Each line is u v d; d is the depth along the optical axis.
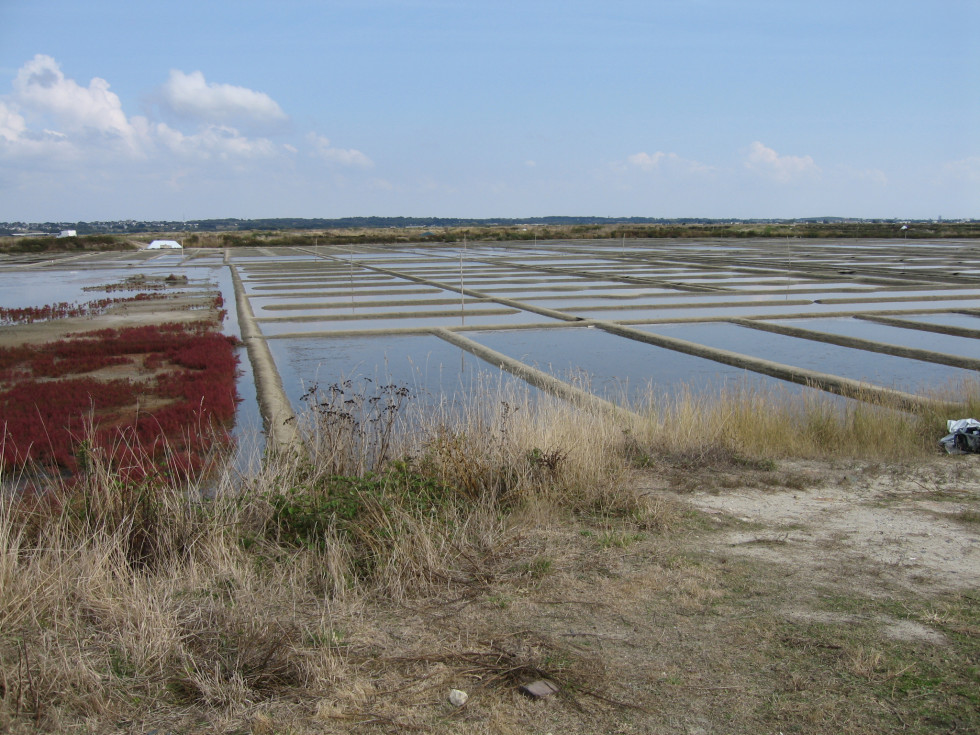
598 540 4.75
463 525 4.84
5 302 25.52
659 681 3.15
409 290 26.62
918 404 8.50
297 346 15.79
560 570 4.29
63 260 52.81
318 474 5.41
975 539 4.79
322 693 3.08
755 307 21.44
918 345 15.27
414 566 4.14
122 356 14.23
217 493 5.14
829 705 2.97
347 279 31.61
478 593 4.00
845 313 19.73
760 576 4.19
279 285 28.78
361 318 19.84
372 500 4.80
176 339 15.96
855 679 3.15
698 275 31.28
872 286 26.48
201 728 2.89
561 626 3.63
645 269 34.78
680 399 9.46
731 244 62.72
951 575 4.21
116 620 3.60
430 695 3.07
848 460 6.77
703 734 2.81
